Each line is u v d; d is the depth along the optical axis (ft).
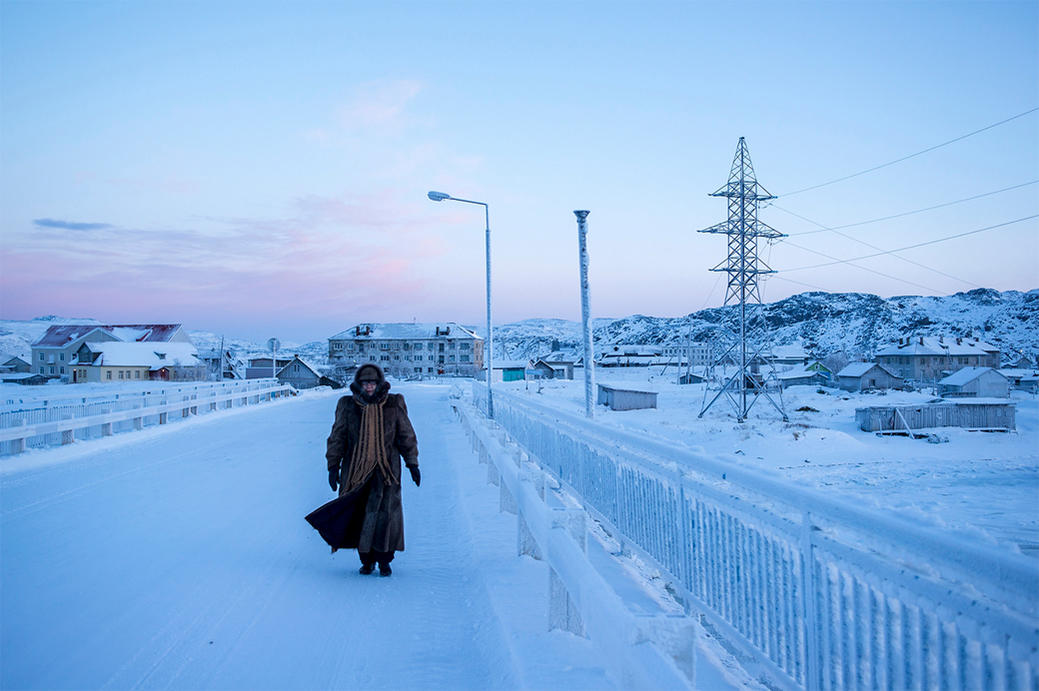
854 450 93.50
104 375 278.05
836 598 9.92
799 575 10.73
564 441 29.91
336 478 19.44
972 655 7.23
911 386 286.46
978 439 112.37
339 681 12.50
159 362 294.46
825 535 9.99
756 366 154.81
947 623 7.55
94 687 12.17
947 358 354.33
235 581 18.61
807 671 10.37
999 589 6.68
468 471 38.55
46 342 311.47
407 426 19.86
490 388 82.28
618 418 145.38
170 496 31.22
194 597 17.24
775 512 11.95
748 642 12.50
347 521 18.93
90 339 303.68
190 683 12.36
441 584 18.49
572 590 11.78
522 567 19.31
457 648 14.10
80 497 30.89
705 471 14.17
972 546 6.98
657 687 7.04
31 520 26.11
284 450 49.01
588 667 12.32
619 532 21.22
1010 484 64.80
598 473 23.88
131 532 24.22
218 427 67.62
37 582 18.33
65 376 286.87
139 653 13.73
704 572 14.58
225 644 14.24
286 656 13.64
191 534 23.98
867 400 204.54
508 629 14.44
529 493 17.78
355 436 19.44
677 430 116.98
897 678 8.42
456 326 450.30
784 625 11.24
